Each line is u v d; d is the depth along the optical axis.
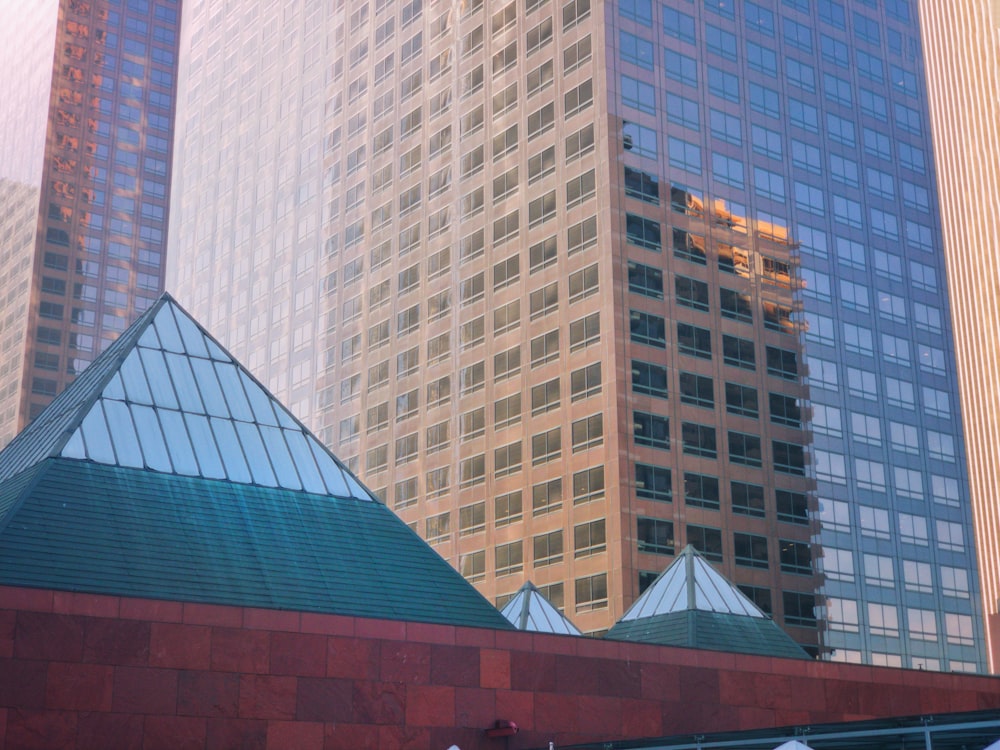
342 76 136.00
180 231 162.75
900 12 127.00
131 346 51.53
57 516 43.34
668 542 94.19
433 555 51.19
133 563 42.97
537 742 47.78
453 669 46.69
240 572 44.78
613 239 98.12
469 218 113.00
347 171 131.75
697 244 103.38
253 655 43.00
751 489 100.50
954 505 114.50
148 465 47.53
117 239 192.12
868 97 121.12
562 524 96.75
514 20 112.44
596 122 101.56
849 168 117.12
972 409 153.00
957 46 161.75
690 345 100.31
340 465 52.66
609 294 97.00
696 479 97.25
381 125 127.88
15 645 39.72
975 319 154.50
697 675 53.28
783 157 111.94
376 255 124.31
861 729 34.59
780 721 55.16
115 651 41.00
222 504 47.53
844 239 114.50
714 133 107.50
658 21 106.50
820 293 111.00
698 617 60.75
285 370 133.88
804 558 102.19
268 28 153.00
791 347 107.25
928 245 121.25
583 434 96.81
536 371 102.12
